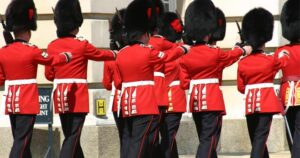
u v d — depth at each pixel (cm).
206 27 4225
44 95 4631
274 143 5366
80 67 4081
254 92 4209
